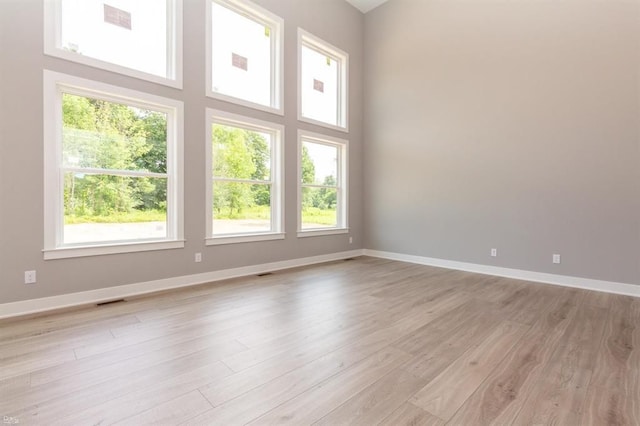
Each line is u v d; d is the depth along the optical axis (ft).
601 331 8.23
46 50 9.17
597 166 12.17
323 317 9.11
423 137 17.34
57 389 5.46
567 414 4.96
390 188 18.86
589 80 12.28
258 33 14.88
